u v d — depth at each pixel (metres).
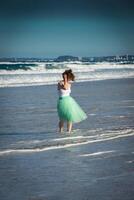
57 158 7.80
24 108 17.41
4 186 6.04
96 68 83.75
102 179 6.37
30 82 39.91
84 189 5.88
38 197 5.54
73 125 12.12
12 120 13.62
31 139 9.86
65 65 77.69
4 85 35.12
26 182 6.24
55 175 6.62
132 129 11.12
